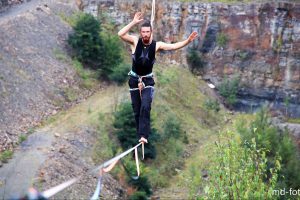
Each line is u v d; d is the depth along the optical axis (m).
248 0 144.12
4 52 107.81
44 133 90.50
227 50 143.12
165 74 133.38
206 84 142.25
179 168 99.75
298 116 139.38
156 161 98.75
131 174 82.62
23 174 72.88
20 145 84.62
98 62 124.00
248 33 142.00
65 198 70.69
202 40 144.25
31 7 131.38
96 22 124.50
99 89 118.94
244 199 37.12
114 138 94.50
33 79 106.88
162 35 145.75
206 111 128.75
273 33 140.50
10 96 97.38
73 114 102.38
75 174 78.50
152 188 90.19
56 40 124.31
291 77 140.62
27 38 117.88
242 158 40.34
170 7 144.88
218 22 143.25
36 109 99.44
